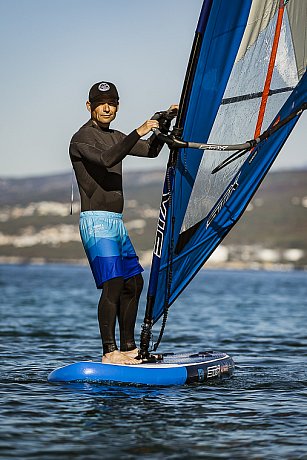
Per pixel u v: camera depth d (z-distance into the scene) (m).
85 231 15.61
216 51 15.48
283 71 16.45
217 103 15.73
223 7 15.36
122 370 15.72
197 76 15.34
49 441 11.64
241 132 16.25
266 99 16.38
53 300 54.16
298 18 16.42
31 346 24.30
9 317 36.91
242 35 15.70
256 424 12.88
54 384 15.99
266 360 21.44
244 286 95.25
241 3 15.58
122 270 15.74
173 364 16.34
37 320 35.44
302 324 35.00
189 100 15.32
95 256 15.57
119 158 14.88
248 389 15.95
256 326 33.72
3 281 95.75
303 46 16.55
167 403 14.24
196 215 16.27
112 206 15.62
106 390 15.23
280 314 41.88
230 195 16.56
